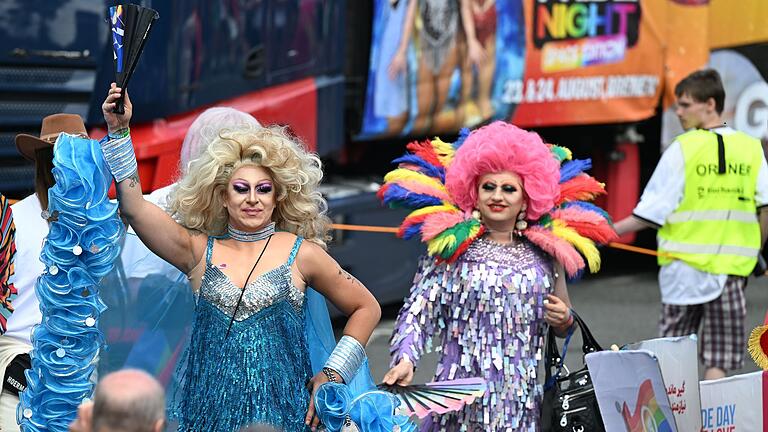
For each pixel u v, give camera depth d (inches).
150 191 591.2
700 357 581.3
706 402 403.2
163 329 359.9
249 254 326.3
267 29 630.5
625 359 353.4
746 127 853.8
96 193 311.1
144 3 582.2
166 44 590.2
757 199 565.3
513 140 386.6
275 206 331.6
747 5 845.2
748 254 561.9
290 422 319.3
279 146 323.9
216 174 320.2
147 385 232.1
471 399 362.6
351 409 319.6
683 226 563.2
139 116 585.6
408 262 719.1
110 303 356.5
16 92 556.4
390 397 327.3
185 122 600.4
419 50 685.9
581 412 386.0
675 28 829.2
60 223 311.0
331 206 679.7
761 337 396.8
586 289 877.8
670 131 842.2
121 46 309.4
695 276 561.6
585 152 846.5
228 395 315.9
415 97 688.4
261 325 320.8
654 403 349.1
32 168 567.2
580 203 410.9
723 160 559.2
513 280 390.0
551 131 825.5
